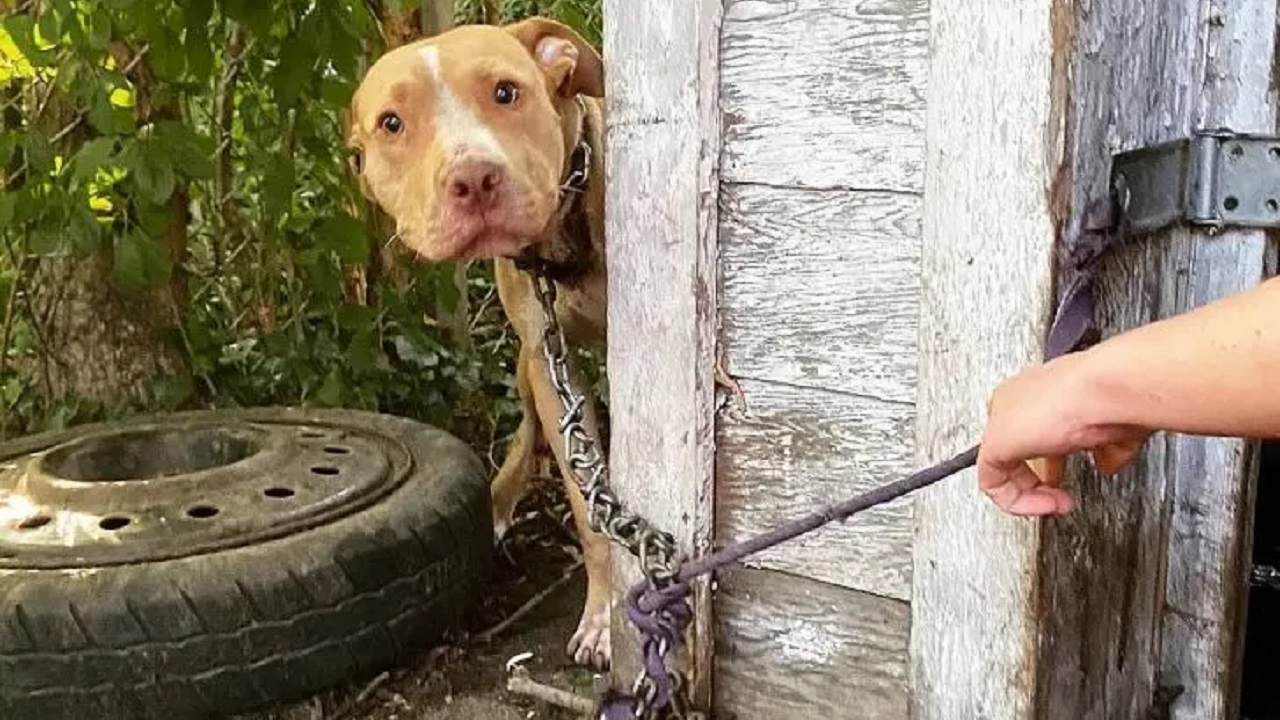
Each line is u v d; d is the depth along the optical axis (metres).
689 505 1.02
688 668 1.04
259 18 1.73
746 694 1.03
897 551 0.93
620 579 1.09
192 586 1.17
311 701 1.25
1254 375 0.57
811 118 0.92
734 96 0.95
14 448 1.49
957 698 0.89
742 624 1.03
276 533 1.25
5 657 1.13
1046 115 0.80
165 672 1.16
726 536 1.02
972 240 0.84
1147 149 0.85
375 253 2.04
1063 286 0.81
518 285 1.38
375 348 1.92
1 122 1.88
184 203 1.92
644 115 0.99
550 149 1.18
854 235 0.91
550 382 1.38
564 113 1.24
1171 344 0.59
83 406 1.85
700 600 1.03
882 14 0.87
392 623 1.27
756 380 0.98
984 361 0.84
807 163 0.92
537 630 1.43
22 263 1.83
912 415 0.90
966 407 0.86
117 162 1.67
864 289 0.91
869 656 0.96
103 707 1.15
